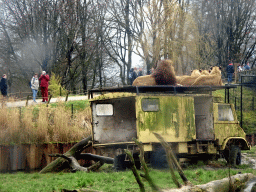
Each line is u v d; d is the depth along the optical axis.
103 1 80.38
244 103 53.91
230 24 85.00
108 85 91.56
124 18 79.81
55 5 79.44
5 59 83.75
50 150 30.77
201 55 69.25
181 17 64.81
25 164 29.83
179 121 23.88
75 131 32.62
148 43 67.00
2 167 28.97
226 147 26.83
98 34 82.88
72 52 83.69
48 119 33.12
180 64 64.19
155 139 22.78
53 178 20.73
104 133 25.84
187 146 24.41
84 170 24.80
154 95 23.36
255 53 94.88
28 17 78.31
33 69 87.69
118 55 85.38
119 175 19.70
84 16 81.56
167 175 17.16
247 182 15.49
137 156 23.42
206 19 84.06
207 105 26.09
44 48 79.25
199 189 13.00
